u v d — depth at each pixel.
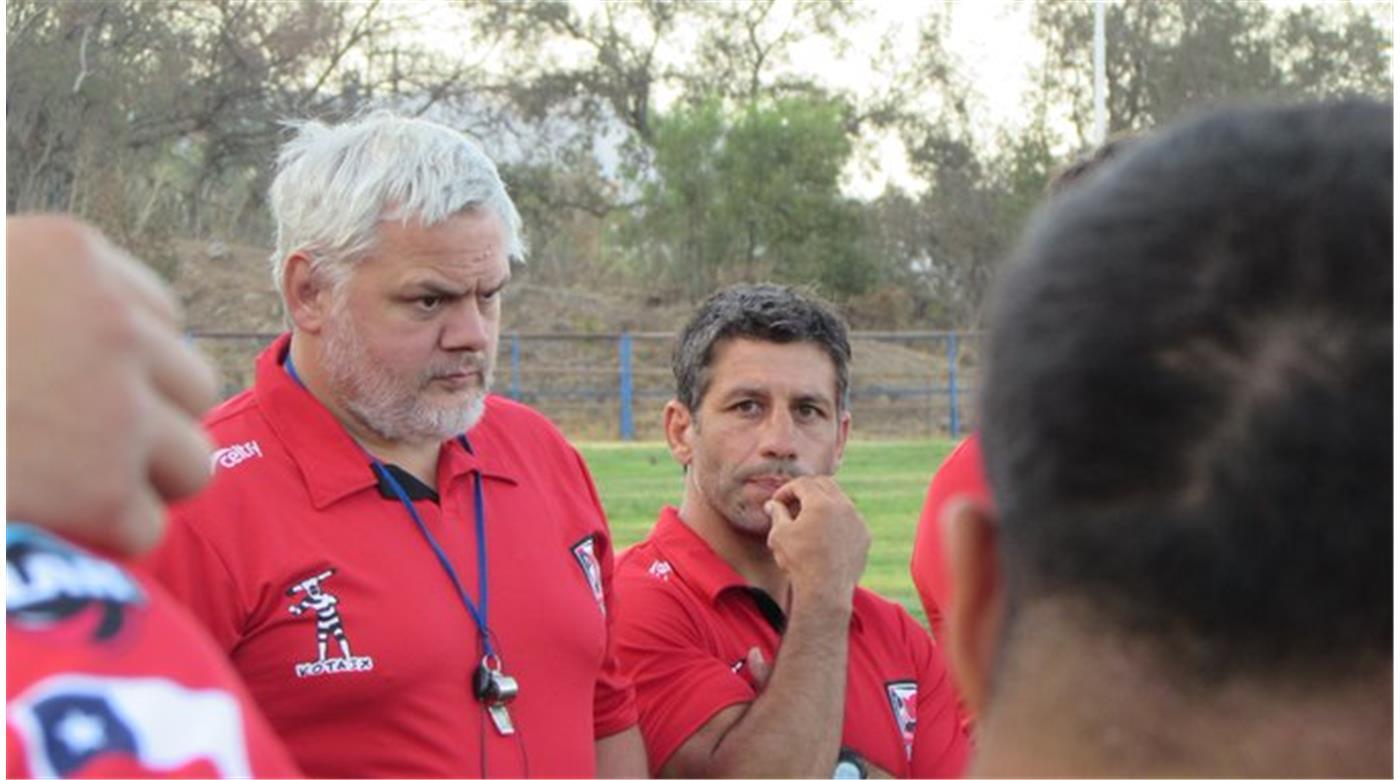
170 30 30.22
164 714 0.75
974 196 33.91
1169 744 0.77
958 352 31.72
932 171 34.94
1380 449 0.73
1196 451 0.75
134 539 0.79
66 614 0.75
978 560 0.87
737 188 33.78
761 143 33.78
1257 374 0.74
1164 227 0.77
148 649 0.77
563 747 2.86
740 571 3.33
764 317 3.32
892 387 30.39
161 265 30.25
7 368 0.77
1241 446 0.74
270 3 30.84
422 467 2.90
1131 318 0.76
